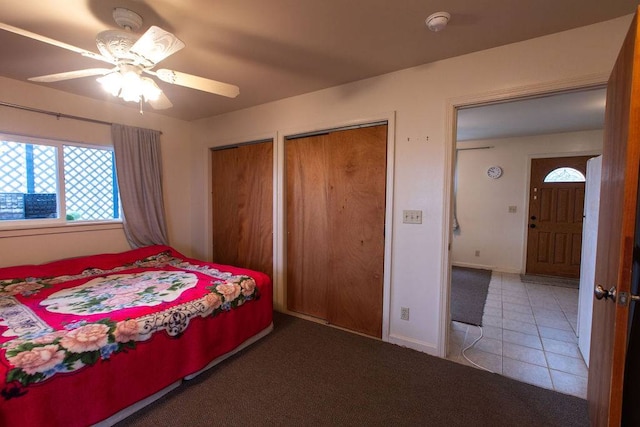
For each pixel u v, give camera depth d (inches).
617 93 52.1
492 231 204.2
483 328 112.5
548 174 187.2
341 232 110.4
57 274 99.1
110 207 128.1
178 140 150.1
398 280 97.8
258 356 90.9
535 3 61.3
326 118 109.5
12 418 50.3
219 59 86.6
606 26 67.6
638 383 48.4
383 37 74.9
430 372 83.0
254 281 99.8
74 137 114.0
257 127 129.1
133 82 63.1
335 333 106.7
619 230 44.1
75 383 57.5
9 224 101.5
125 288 89.0
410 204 94.4
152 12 64.0
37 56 83.7
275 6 62.3
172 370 73.5
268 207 130.6
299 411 68.1
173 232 149.6
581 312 97.0
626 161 41.0
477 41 76.8
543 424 64.4
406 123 93.9
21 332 60.9
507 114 140.9
